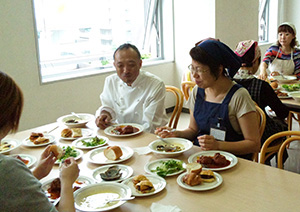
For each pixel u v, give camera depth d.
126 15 4.59
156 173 1.42
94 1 4.11
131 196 1.25
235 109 1.75
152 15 4.93
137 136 1.99
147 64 4.71
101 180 1.40
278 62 3.85
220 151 1.63
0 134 0.85
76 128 2.03
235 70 1.78
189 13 4.82
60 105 3.70
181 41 4.98
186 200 1.21
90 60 4.23
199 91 1.91
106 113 2.32
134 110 2.37
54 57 3.85
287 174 1.39
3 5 3.12
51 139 1.96
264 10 6.84
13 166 0.86
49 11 3.67
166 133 1.87
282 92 3.02
